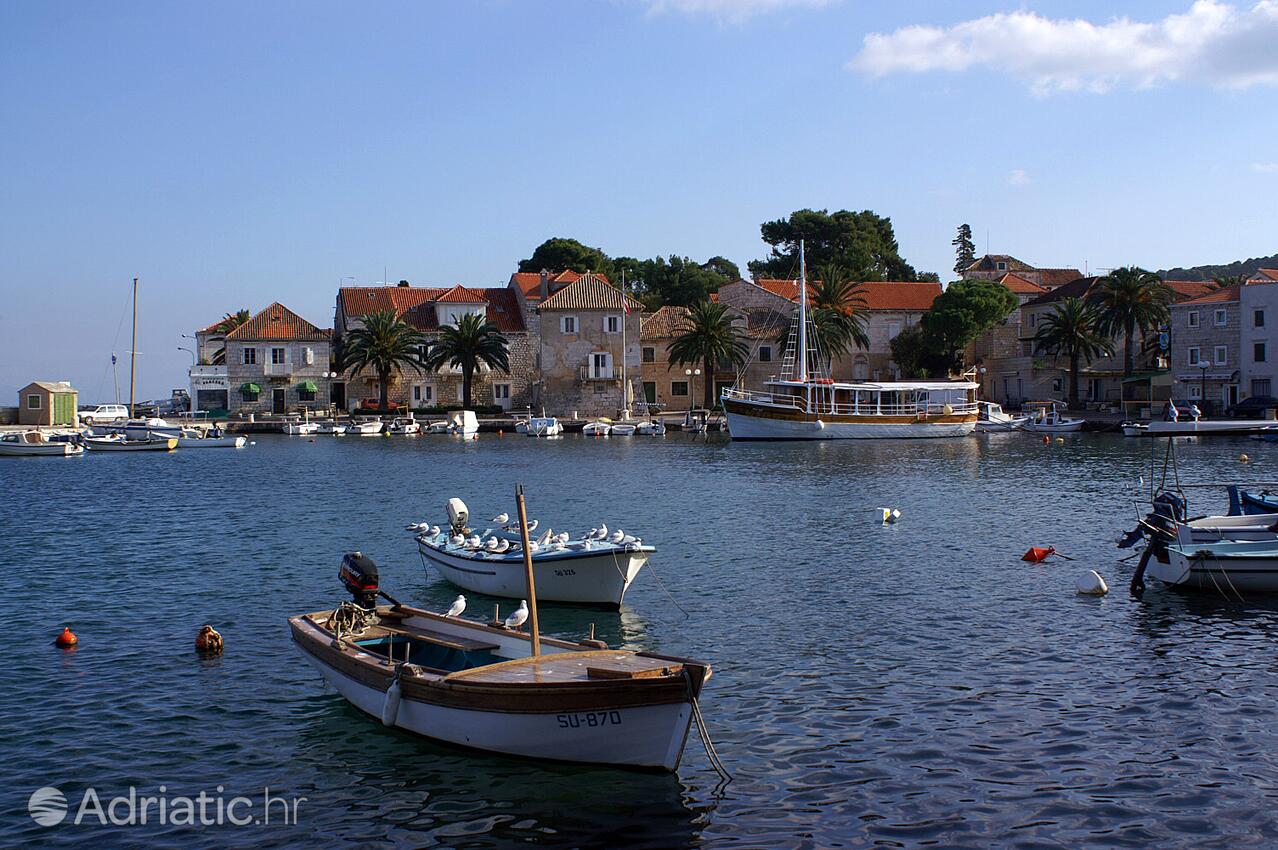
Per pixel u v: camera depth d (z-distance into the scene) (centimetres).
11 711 1788
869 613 2400
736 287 11762
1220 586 2530
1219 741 1598
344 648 1742
